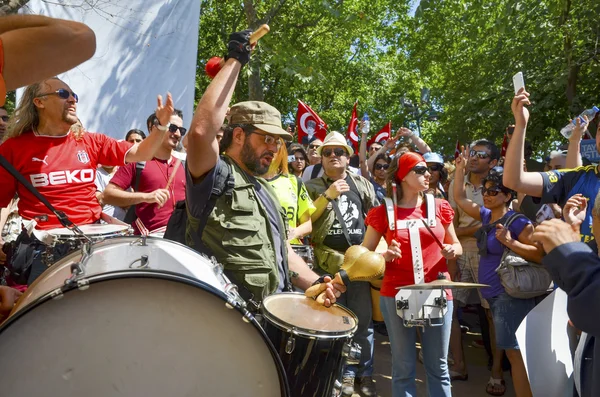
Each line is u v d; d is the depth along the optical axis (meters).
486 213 4.76
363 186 5.19
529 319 2.88
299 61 14.56
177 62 6.90
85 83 6.46
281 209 2.73
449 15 16.33
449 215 4.03
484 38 15.19
